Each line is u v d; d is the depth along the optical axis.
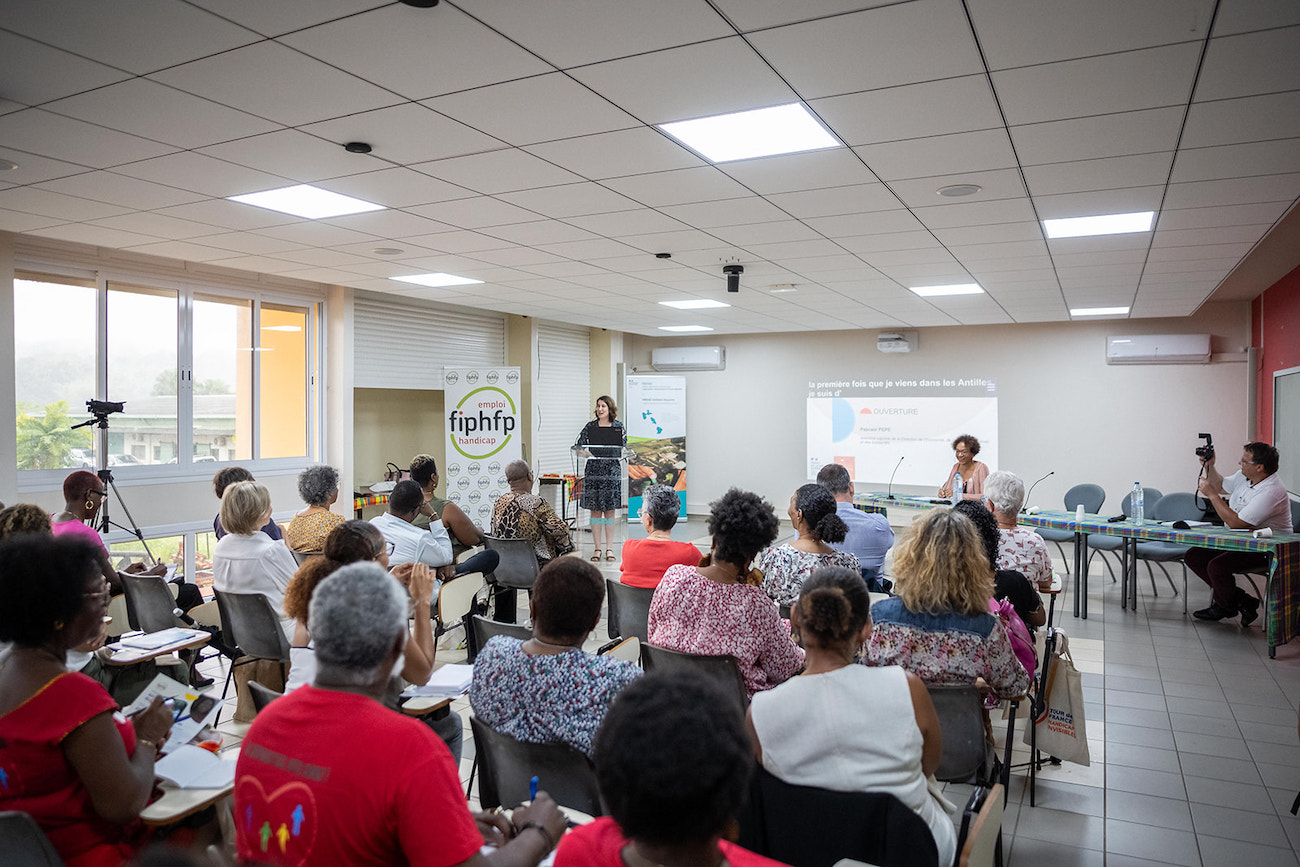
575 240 5.42
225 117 3.10
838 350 11.49
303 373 8.01
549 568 1.94
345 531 2.75
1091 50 2.53
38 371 5.88
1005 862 2.82
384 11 2.28
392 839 1.32
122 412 6.37
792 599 3.30
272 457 7.68
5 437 5.42
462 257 6.03
